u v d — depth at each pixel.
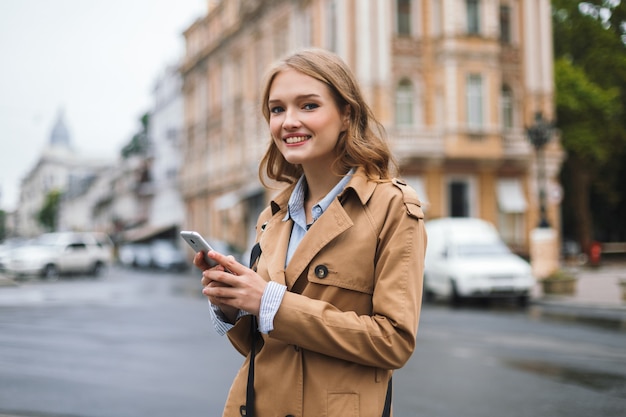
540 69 27.91
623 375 6.79
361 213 1.60
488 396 5.84
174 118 52.44
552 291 15.98
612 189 36.84
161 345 8.80
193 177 46.56
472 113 26.16
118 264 50.66
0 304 14.85
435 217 26.06
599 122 30.98
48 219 128.62
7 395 5.76
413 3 26.52
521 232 27.56
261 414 1.55
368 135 1.75
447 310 13.85
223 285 1.51
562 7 27.16
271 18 32.62
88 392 5.92
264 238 1.77
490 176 27.05
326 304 1.49
